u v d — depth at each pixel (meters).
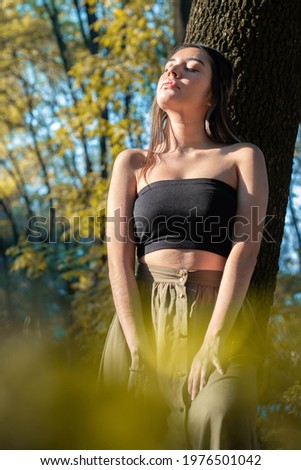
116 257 2.87
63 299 10.77
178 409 2.65
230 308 2.63
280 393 4.33
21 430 2.13
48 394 2.17
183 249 2.75
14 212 31.00
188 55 2.92
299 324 5.62
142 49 10.68
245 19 3.73
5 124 22.64
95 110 10.45
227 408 2.45
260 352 2.81
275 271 3.84
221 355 2.57
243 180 2.80
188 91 2.85
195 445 2.50
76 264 9.94
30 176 24.72
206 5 3.82
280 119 3.77
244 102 3.73
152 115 2.98
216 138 2.96
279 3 3.71
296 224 15.34
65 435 2.18
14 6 20.27
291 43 3.76
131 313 2.75
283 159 3.80
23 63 21.27
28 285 15.55
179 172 2.82
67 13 20.41
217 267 2.76
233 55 3.74
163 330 2.70
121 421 2.35
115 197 2.93
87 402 2.22
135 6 11.42
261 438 3.66
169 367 2.68
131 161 2.96
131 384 2.71
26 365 2.23
